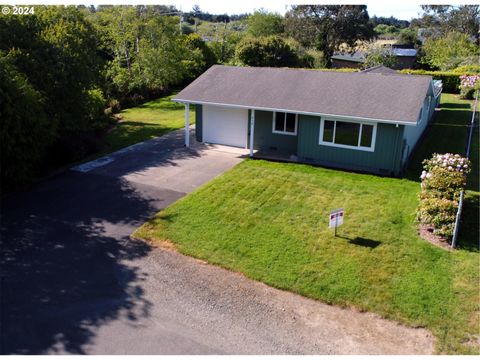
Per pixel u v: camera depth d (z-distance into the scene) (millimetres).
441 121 26031
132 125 24516
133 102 31312
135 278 9703
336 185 14914
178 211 12906
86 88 19531
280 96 17781
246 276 9750
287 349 7570
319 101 16906
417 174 16250
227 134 19953
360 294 9008
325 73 19016
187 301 8906
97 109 23156
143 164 17375
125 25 33125
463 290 9062
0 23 16781
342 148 16641
